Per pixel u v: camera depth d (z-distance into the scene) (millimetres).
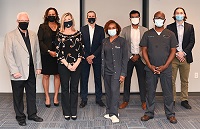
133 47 4461
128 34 4469
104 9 5441
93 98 5281
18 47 3584
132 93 5547
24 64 3615
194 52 5371
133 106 4719
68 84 3889
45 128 3637
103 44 3969
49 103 4691
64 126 3717
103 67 3969
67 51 3764
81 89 4711
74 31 3852
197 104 4824
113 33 3844
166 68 3729
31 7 5262
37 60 3887
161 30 3783
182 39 4441
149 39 3781
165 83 3805
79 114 4246
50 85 5383
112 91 3885
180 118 4031
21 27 3568
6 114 4262
